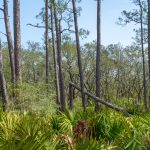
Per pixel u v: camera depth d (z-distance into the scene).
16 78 18.55
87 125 8.17
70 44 40.41
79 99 34.78
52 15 29.08
